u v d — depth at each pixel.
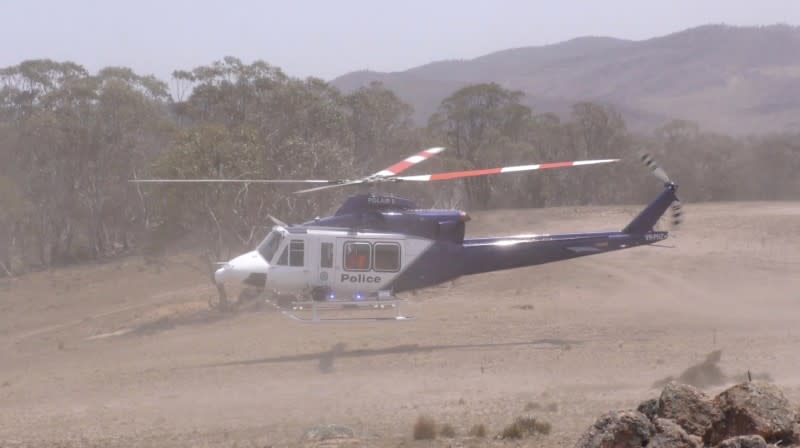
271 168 105.12
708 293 63.78
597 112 192.88
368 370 40.00
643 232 48.28
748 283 67.12
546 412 28.45
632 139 197.38
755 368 34.50
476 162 182.62
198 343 58.75
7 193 145.38
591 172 186.25
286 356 46.09
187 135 90.00
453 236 45.75
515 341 46.50
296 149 108.81
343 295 44.56
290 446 24.31
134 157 168.00
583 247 47.25
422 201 137.12
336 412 31.48
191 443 27.19
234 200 88.31
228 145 88.31
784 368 34.28
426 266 45.16
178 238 90.69
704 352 39.66
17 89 184.12
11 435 31.05
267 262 44.16
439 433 25.11
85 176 168.00
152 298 109.00
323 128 141.62
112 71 181.88
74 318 103.44
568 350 42.47
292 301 45.25
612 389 32.81
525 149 181.25
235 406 33.97
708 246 87.94
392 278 44.75
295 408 32.88
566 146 194.62
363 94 170.62
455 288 78.69
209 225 88.12
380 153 169.12
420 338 49.56
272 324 66.44
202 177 85.88
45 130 157.62
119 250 175.75
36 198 162.62
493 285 78.00
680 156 187.50
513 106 199.50
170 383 40.62
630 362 38.41
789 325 47.47
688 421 17.66
